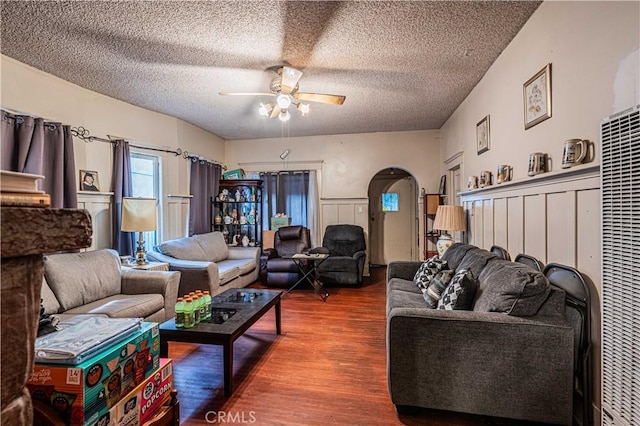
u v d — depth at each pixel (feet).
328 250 17.80
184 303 7.59
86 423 2.59
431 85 11.73
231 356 7.03
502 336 5.72
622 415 4.44
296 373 7.91
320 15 7.37
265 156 20.62
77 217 1.89
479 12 7.35
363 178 19.52
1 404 1.53
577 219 5.93
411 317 6.08
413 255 23.25
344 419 6.21
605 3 5.23
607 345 4.76
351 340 9.86
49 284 8.30
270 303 9.55
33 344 1.71
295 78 9.57
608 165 4.70
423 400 6.07
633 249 4.24
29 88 9.74
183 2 6.84
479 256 8.59
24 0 6.68
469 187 11.69
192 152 17.15
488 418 6.17
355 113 15.25
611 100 5.12
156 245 14.29
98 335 2.97
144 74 10.56
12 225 1.54
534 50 7.47
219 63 9.84
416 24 7.77
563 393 5.51
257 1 6.84
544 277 5.99
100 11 7.14
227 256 17.49
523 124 8.05
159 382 3.43
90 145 11.78
